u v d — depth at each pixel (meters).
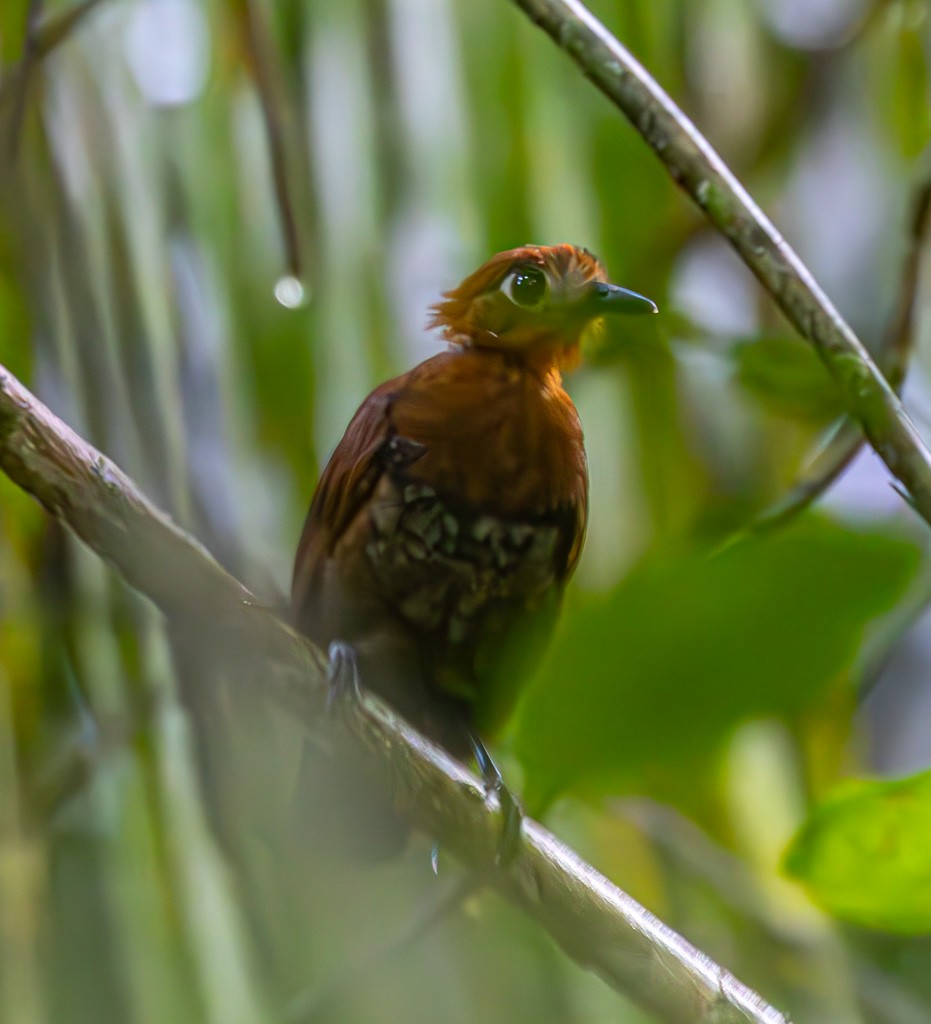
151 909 3.39
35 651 3.40
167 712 3.40
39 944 3.38
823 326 3.31
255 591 3.40
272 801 3.39
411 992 3.39
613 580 3.39
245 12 3.40
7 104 3.41
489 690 3.41
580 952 3.34
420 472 3.38
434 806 3.34
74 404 3.41
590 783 2.93
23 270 3.41
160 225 3.42
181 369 3.42
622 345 3.40
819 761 3.38
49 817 3.39
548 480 3.38
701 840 3.40
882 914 3.28
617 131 3.42
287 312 3.42
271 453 3.41
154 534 3.31
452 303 3.40
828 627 2.77
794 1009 3.40
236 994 3.38
